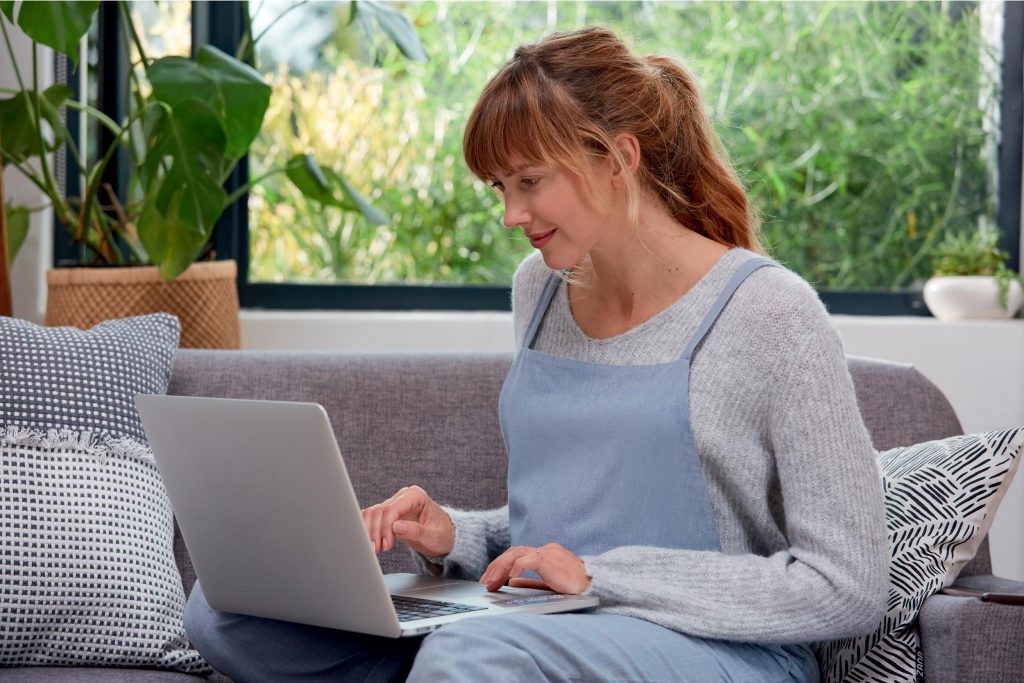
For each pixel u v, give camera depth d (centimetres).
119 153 288
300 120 292
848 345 276
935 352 275
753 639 127
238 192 259
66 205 269
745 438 136
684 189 148
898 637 143
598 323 152
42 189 251
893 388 191
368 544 120
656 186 145
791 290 137
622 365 144
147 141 248
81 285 242
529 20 294
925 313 295
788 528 132
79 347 179
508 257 298
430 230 296
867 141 298
